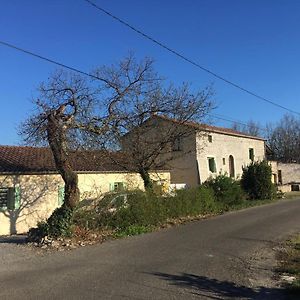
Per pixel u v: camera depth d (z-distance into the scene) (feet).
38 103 87.61
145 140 70.28
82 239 46.06
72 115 51.11
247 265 33.45
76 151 61.67
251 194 104.17
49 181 74.95
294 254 38.09
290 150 231.09
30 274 30.78
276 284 27.86
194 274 30.27
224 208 81.25
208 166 117.80
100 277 29.35
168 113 69.10
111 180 84.17
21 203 71.20
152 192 60.39
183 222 61.87
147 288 26.48
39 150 89.66
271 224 59.11
